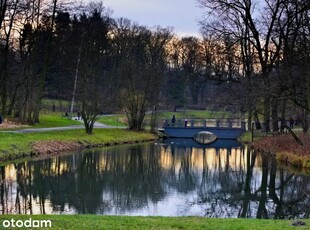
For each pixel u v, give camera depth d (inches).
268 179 1241.4
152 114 2573.8
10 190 1013.8
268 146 1771.7
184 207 939.3
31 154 1491.1
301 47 1416.1
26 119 2292.1
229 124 2664.9
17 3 1911.9
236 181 1248.2
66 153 1652.3
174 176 1331.2
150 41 3617.1
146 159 1674.5
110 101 2345.0
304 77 1423.5
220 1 1962.4
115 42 3449.8
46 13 2064.5
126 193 1064.2
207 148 2138.3
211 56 2792.8
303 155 1419.8
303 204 964.6
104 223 568.4
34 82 2346.2
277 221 625.3
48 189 1051.3
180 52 4313.5
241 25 2082.9
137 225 565.6
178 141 2476.6
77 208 890.1
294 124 2370.8
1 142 1440.7
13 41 2076.8
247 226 574.9
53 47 2261.3
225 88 2031.3
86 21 2384.4
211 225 581.9
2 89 2164.1
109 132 2261.3
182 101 4232.3
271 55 1987.0
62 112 3277.6
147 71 2491.4
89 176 1255.5
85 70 2070.6
